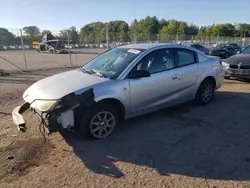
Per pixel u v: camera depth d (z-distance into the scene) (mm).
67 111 3629
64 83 4086
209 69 5824
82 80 4172
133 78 4340
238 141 4055
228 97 6785
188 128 4586
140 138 4168
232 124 4789
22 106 4273
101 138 4145
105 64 4762
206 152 3680
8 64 15953
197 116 5223
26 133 4328
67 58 21094
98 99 3898
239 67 8625
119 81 4188
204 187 2857
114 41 32219
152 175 3107
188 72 5316
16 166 3305
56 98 3670
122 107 4297
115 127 4371
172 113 5395
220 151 3711
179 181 2977
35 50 31875
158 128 4586
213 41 37281
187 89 5398
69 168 3271
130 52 4797
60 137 4176
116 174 3133
